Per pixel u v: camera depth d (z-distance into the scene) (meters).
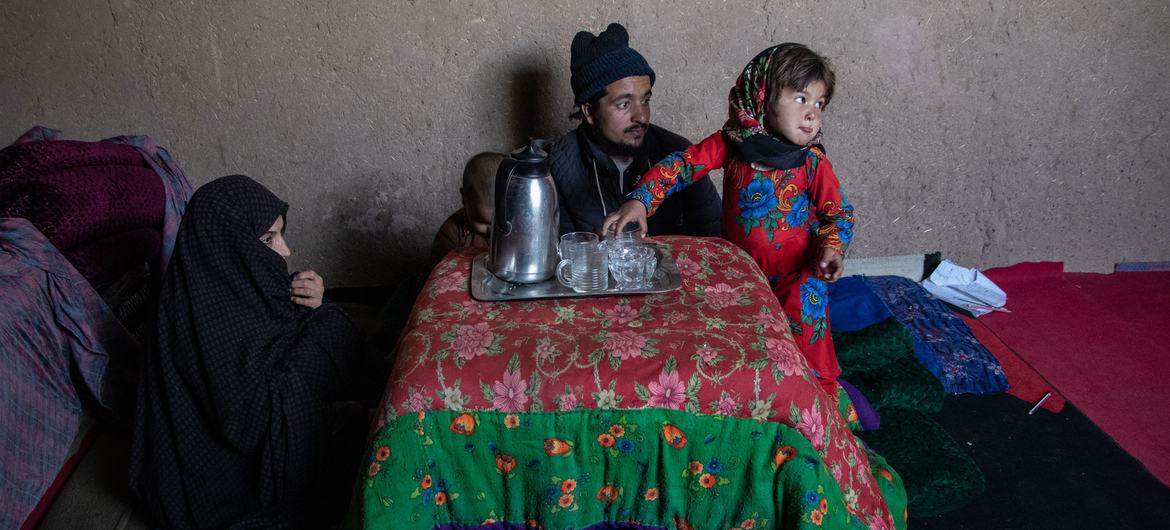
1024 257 3.23
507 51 2.80
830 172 2.10
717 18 2.79
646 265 1.72
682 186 2.16
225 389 1.73
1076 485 2.13
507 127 2.93
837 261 2.00
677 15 2.78
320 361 1.93
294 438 1.76
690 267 1.80
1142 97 2.96
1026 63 2.90
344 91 2.82
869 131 3.00
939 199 3.12
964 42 2.86
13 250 1.74
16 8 2.62
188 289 1.75
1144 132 3.01
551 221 1.71
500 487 1.52
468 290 1.71
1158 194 3.11
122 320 2.14
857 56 2.87
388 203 3.02
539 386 1.44
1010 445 2.29
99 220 1.96
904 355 2.56
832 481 1.51
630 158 2.47
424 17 2.73
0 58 2.68
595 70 2.27
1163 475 2.16
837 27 2.83
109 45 2.69
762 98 2.03
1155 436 2.31
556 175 2.46
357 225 3.05
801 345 2.13
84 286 1.87
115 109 2.79
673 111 2.93
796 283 2.13
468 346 1.49
